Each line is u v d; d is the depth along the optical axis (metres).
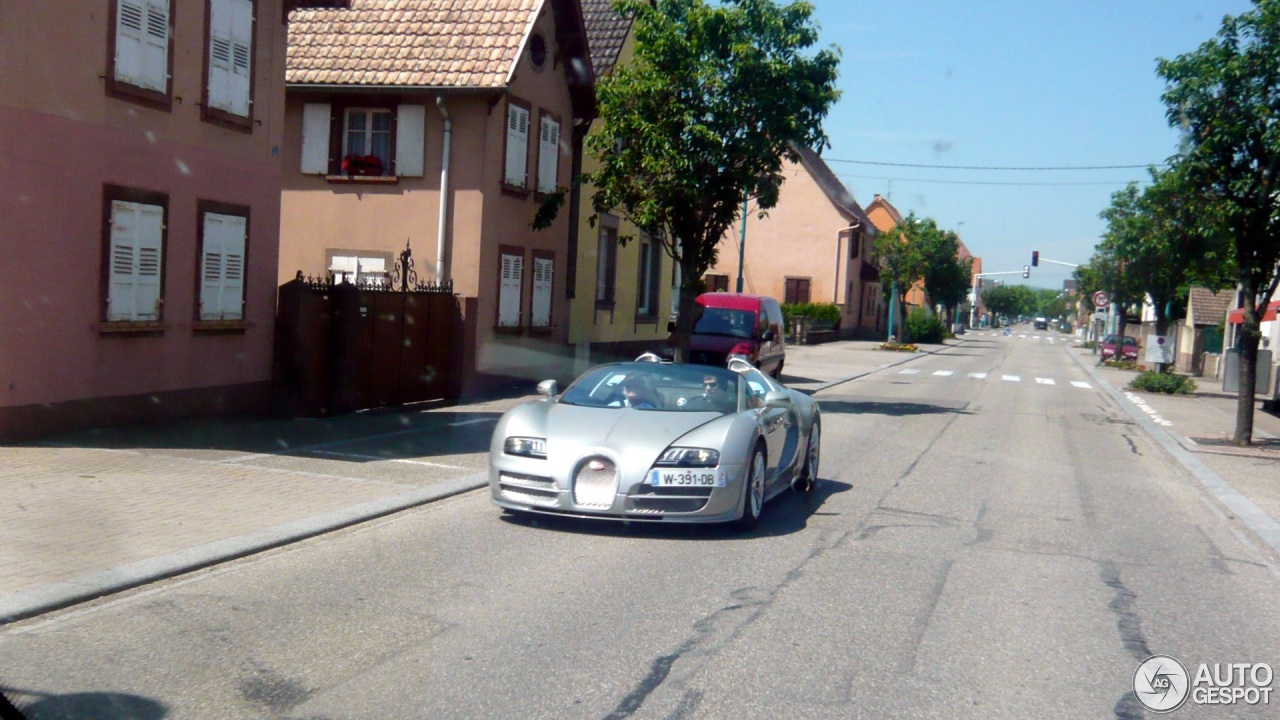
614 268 25.45
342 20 19.59
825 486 10.88
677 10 18.30
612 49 24.14
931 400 23.31
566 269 22.44
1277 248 15.28
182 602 5.96
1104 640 5.84
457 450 11.99
